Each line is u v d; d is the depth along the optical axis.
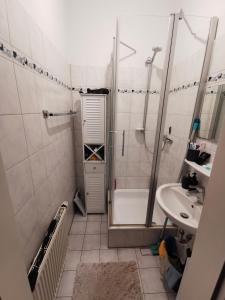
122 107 2.00
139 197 2.28
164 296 1.30
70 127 1.97
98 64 1.95
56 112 1.42
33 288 0.80
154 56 1.82
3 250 0.48
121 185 2.29
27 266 0.89
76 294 1.30
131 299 1.27
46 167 1.18
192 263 0.63
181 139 1.63
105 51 1.92
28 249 0.90
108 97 1.97
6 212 0.50
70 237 1.86
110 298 1.28
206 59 1.31
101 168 2.03
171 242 1.45
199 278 0.58
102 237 1.87
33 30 0.98
